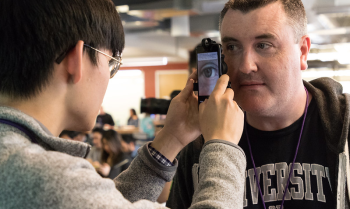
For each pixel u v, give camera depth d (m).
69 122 0.71
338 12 3.79
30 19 0.62
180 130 0.87
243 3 0.82
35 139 0.61
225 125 0.72
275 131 0.91
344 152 0.83
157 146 0.86
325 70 4.91
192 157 0.99
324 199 0.84
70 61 0.66
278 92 0.85
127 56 8.72
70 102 0.68
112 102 11.65
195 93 0.96
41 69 0.63
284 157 0.90
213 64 0.84
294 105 0.89
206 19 4.84
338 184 0.81
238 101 0.89
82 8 0.67
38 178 0.52
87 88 0.70
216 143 0.68
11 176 0.53
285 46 0.83
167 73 11.05
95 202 0.53
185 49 7.43
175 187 1.05
